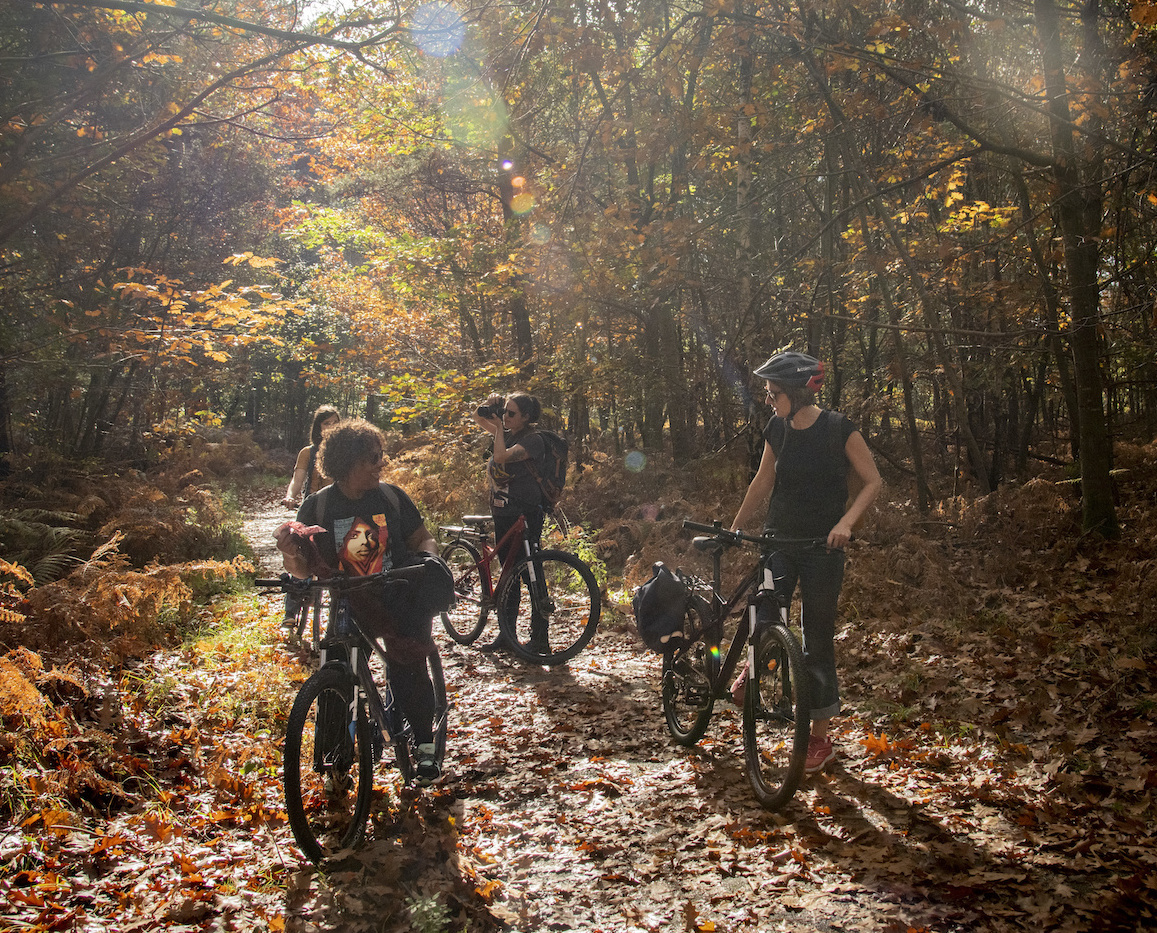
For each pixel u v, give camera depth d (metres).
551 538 9.96
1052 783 3.64
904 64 6.87
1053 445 15.20
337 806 3.65
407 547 3.80
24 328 8.42
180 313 8.27
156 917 2.79
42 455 10.23
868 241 9.48
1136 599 5.77
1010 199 11.98
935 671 5.16
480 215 18.77
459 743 4.67
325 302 23.09
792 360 4.00
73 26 6.88
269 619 6.94
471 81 9.91
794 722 3.54
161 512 8.96
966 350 11.25
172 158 12.62
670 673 4.64
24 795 3.40
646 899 3.03
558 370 13.36
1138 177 7.74
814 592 3.89
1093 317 7.16
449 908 2.91
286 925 2.81
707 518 9.62
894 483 12.57
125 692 4.74
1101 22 8.44
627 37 7.18
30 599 5.14
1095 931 2.61
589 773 4.19
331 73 7.29
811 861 3.19
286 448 41.12
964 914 2.77
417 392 13.77
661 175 14.80
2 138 6.41
